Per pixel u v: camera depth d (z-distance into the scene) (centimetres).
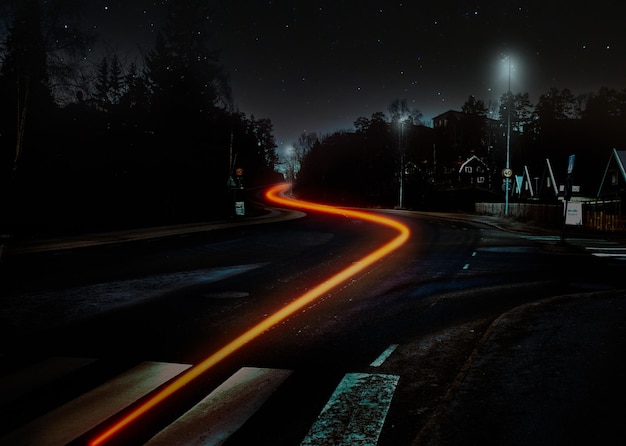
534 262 1508
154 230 2780
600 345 583
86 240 2184
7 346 677
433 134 9731
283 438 397
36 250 1825
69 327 777
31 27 2397
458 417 395
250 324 791
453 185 8956
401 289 1092
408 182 8475
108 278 1245
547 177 6328
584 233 2691
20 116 2570
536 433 365
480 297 992
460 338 700
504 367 512
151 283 1172
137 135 3894
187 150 4250
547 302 861
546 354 553
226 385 521
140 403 475
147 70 4753
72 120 3353
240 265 1477
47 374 561
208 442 392
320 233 2675
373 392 495
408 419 429
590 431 365
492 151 9688
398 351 641
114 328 770
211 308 908
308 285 1145
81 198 3177
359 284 1157
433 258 1627
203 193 4778
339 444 385
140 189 3828
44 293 1052
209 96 4669
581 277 1216
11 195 2486
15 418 443
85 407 466
